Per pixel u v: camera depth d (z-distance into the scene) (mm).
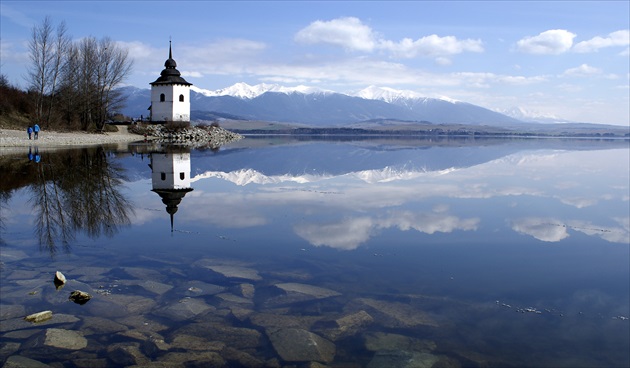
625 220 19500
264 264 12609
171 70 89562
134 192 24312
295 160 52719
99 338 8102
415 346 8148
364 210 20906
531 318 9438
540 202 24031
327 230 16750
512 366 7539
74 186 24656
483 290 10969
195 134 89688
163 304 9711
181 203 21875
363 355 7832
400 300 10273
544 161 55875
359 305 9906
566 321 9312
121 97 83875
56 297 9805
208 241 14867
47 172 29438
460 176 37344
